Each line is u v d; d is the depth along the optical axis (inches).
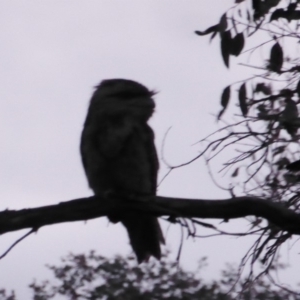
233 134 413.1
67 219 394.0
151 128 504.4
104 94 499.5
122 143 489.7
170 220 393.4
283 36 410.9
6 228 387.2
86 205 394.6
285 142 438.6
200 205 390.0
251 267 408.2
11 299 624.1
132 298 644.1
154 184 507.5
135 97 498.0
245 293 415.5
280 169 450.6
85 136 498.3
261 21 405.7
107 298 643.5
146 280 652.1
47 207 391.2
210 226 379.2
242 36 404.5
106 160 494.0
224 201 386.9
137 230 487.5
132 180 498.3
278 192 434.6
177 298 637.3
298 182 432.8
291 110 398.3
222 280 637.3
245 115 417.4
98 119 496.4
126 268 657.6
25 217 388.5
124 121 494.6
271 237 397.7
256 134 414.6
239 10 405.4
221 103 419.2
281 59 411.2
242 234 383.9
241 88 418.0
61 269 662.5
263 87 419.2
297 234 385.1
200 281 644.1
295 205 416.2
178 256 382.3
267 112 416.5
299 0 402.9
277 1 396.2
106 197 396.8
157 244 489.1
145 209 395.9
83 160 506.9
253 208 383.6
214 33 410.3
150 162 500.4
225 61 407.8
